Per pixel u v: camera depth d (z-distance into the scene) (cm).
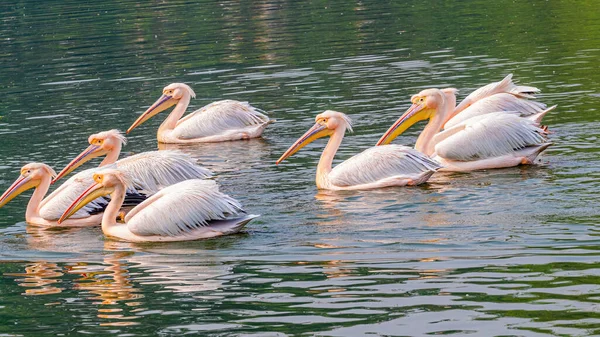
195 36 3631
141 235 1398
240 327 1007
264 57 3058
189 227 1374
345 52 3028
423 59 2792
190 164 1669
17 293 1173
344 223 1380
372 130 1997
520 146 1662
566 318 970
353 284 1120
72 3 4994
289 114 2248
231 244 1326
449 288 1080
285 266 1209
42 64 3228
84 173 1580
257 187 1648
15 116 2411
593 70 2412
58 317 1071
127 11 4522
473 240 1245
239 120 2166
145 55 3272
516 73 2466
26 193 1766
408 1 4222
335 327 991
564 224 1278
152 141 2192
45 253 1362
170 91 2214
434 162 1599
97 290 1166
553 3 3784
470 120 1700
